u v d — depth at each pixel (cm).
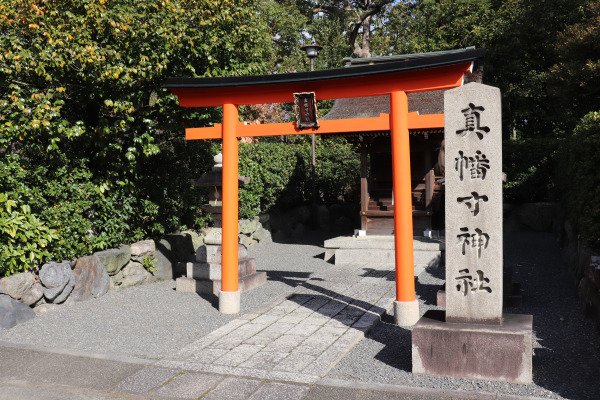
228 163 697
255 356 509
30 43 721
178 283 843
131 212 898
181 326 634
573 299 736
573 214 966
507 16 1800
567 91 1270
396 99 618
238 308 700
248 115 1515
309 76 638
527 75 1777
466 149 471
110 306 737
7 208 652
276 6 2142
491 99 462
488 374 440
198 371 472
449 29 1936
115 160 852
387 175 1332
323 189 1789
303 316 659
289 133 672
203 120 923
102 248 827
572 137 1125
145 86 828
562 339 556
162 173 1004
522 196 1539
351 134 1242
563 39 1294
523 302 726
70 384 446
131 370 478
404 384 436
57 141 724
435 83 598
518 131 2031
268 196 1495
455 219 473
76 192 773
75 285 753
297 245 1455
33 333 603
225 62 888
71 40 700
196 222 1198
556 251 1166
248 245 1390
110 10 714
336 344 543
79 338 585
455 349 448
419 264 1025
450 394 410
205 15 813
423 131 1121
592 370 462
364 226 1266
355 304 719
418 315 638
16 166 681
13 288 656
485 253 463
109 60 726
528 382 429
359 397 410
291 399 409
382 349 536
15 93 673
